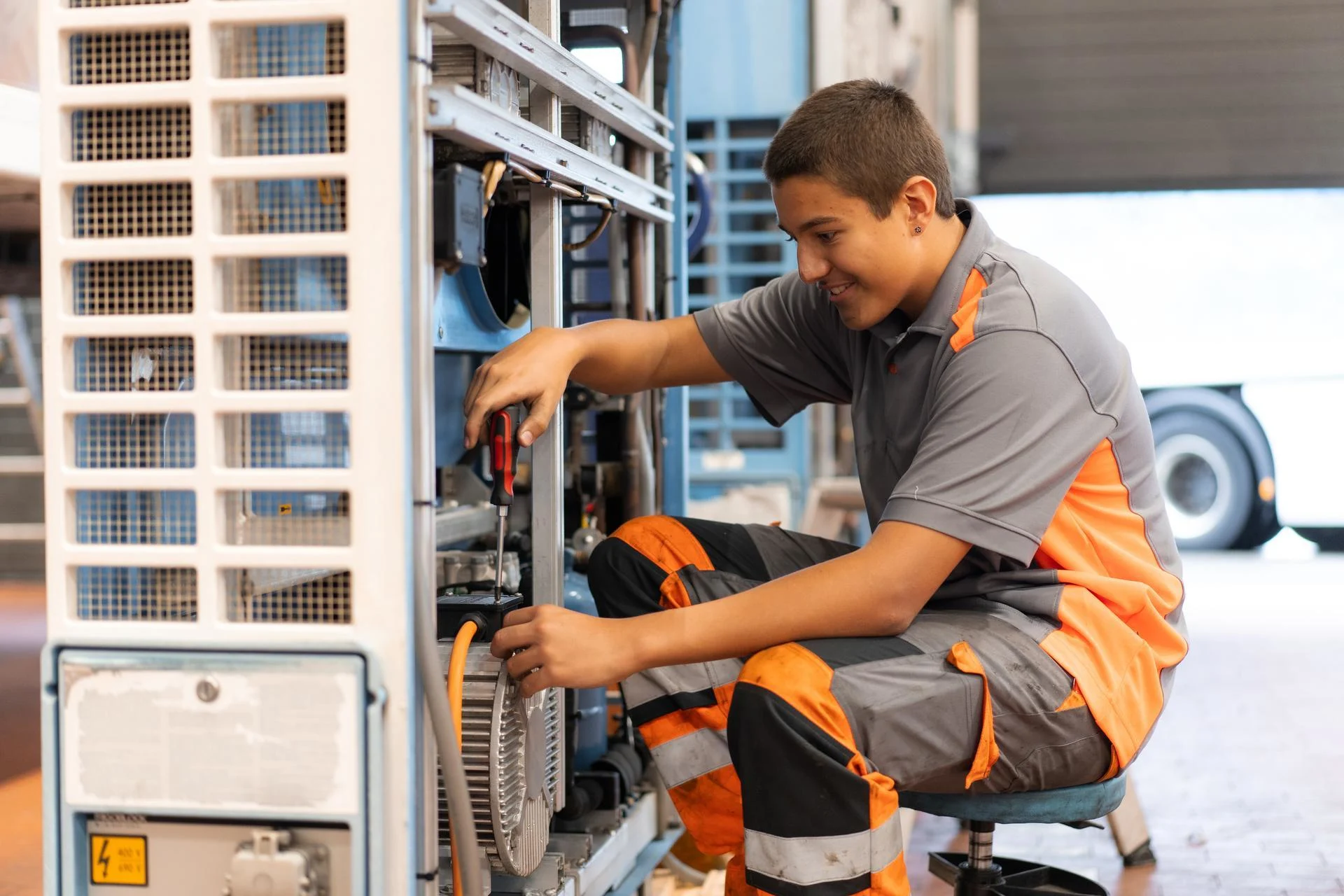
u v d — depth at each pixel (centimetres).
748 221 415
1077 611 144
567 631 131
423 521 118
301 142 119
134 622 121
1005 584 150
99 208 122
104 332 120
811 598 134
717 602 135
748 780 127
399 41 114
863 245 144
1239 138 674
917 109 147
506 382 144
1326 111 668
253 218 120
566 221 222
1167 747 306
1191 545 653
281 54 118
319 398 117
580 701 193
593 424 243
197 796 119
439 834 150
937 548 136
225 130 119
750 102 407
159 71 120
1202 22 672
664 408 239
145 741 119
